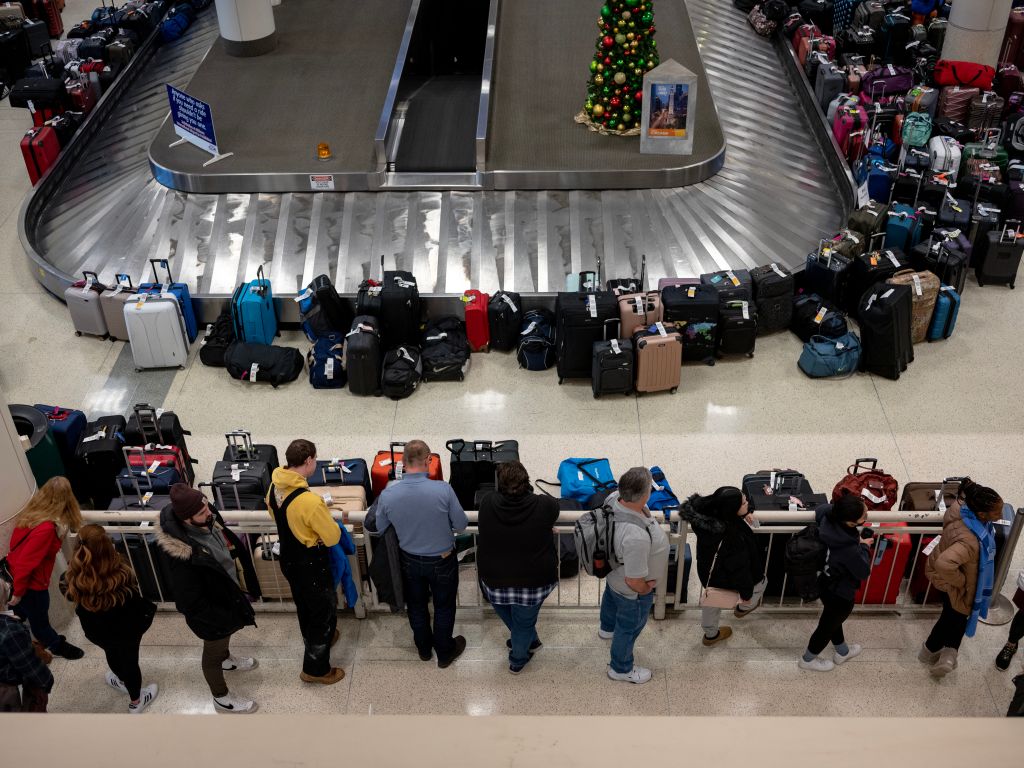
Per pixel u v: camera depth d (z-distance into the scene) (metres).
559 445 8.83
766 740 0.57
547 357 9.61
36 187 12.18
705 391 9.42
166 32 16.02
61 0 18.59
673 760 0.56
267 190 11.37
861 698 6.23
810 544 5.84
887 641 6.61
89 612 5.46
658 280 10.28
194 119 11.66
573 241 10.82
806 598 6.07
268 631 6.76
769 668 6.44
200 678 6.42
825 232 11.45
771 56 15.33
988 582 5.82
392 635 6.72
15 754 0.58
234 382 9.71
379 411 9.29
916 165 11.38
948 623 6.09
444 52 15.71
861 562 5.71
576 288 10.16
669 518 6.41
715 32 15.60
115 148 13.19
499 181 11.22
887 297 9.29
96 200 12.12
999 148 11.88
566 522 6.71
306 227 11.03
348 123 12.59
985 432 8.94
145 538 6.58
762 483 7.16
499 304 9.72
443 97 13.51
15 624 5.07
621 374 9.14
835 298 10.19
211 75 13.93
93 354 10.12
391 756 0.57
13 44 16.08
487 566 5.75
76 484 8.05
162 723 0.59
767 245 11.04
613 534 5.46
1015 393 9.40
